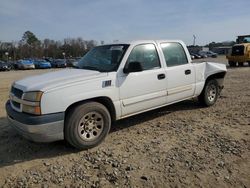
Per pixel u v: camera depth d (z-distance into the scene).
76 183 3.74
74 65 6.04
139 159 4.38
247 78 14.25
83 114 4.64
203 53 58.12
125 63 5.32
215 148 4.74
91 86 4.77
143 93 5.59
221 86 7.82
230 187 3.59
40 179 3.86
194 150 4.68
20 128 4.52
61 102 4.42
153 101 5.81
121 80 5.20
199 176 3.84
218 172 3.94
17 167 4.22
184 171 3.98
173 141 5.10
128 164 4.22
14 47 87.00
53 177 3.90
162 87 5.95
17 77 23.17
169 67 6.16
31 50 88.69
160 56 6.01
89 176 3.91
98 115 4.87
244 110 7.11
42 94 4.31
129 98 5.36
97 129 4.90
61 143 5.08
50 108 4.35
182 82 6.43
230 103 7.94
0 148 4.92
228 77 15.07
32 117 4.30
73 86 4.58
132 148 4.82
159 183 3.69
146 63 5.74
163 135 5.43
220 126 5.88
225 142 4.98
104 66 5.41
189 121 6.29
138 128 5.89
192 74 6.70
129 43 5.59
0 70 38.47
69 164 4.28
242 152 4.56
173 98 6.27
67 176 3.92
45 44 92.75
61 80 4.67
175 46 6.46
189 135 5.39
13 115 4.63
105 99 5.05
